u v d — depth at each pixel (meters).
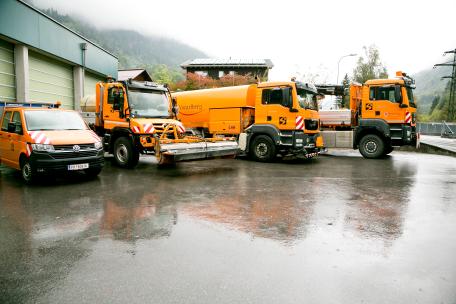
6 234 5.01
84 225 5.42
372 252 4.35
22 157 8.98
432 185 8.80
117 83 11.70
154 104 12.06
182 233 5.04
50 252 4.34
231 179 9.56
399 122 14.56
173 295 3.29
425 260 4.11
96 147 9.33
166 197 7.32
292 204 6.76
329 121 17.19
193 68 55.19
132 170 11.09
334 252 4.34
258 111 13.77
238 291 3.37
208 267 3.89
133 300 3.21
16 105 11.30
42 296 3.29
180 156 10.48
